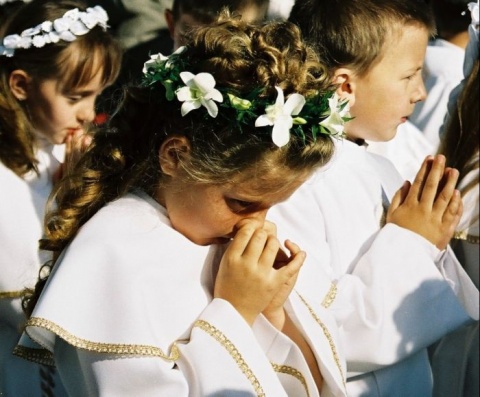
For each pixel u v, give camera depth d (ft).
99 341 8.62
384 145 14.07
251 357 8.87
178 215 9.09
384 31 11.37
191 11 15.11
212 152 8.62
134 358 8.60
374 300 10.75
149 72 9.12
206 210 8.89
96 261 8.83
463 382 13.21
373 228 11.40
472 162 13.44
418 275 11.01
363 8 11.46
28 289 10.87
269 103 8.60
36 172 12.84
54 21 13.29
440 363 13.28
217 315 8.93
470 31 14.08
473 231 13.34
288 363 9.52
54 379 12.35
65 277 8.74
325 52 11.48
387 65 11.46
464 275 11.80
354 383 10.96
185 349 8.79
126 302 8.70
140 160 9.23
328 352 9.72
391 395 11.07
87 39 13.32
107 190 9.36
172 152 8.85
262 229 9.13
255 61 8.70
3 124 12.82
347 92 11.53
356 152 11.86
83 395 9.09
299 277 10.37
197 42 8.95
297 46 8.97
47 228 9.34
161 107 8.99
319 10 11.66
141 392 8.62
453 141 13.67
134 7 19.56
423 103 18.71
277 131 8.41
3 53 13.21
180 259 9.11
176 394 8.62
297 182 8.79
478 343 13.14
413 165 14.40
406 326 10.85
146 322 8.70
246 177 8.60
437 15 19.12
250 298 9.05
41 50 13.21
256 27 9.10
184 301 9.00
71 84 13.21
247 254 9.05
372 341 10.66
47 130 13.23
